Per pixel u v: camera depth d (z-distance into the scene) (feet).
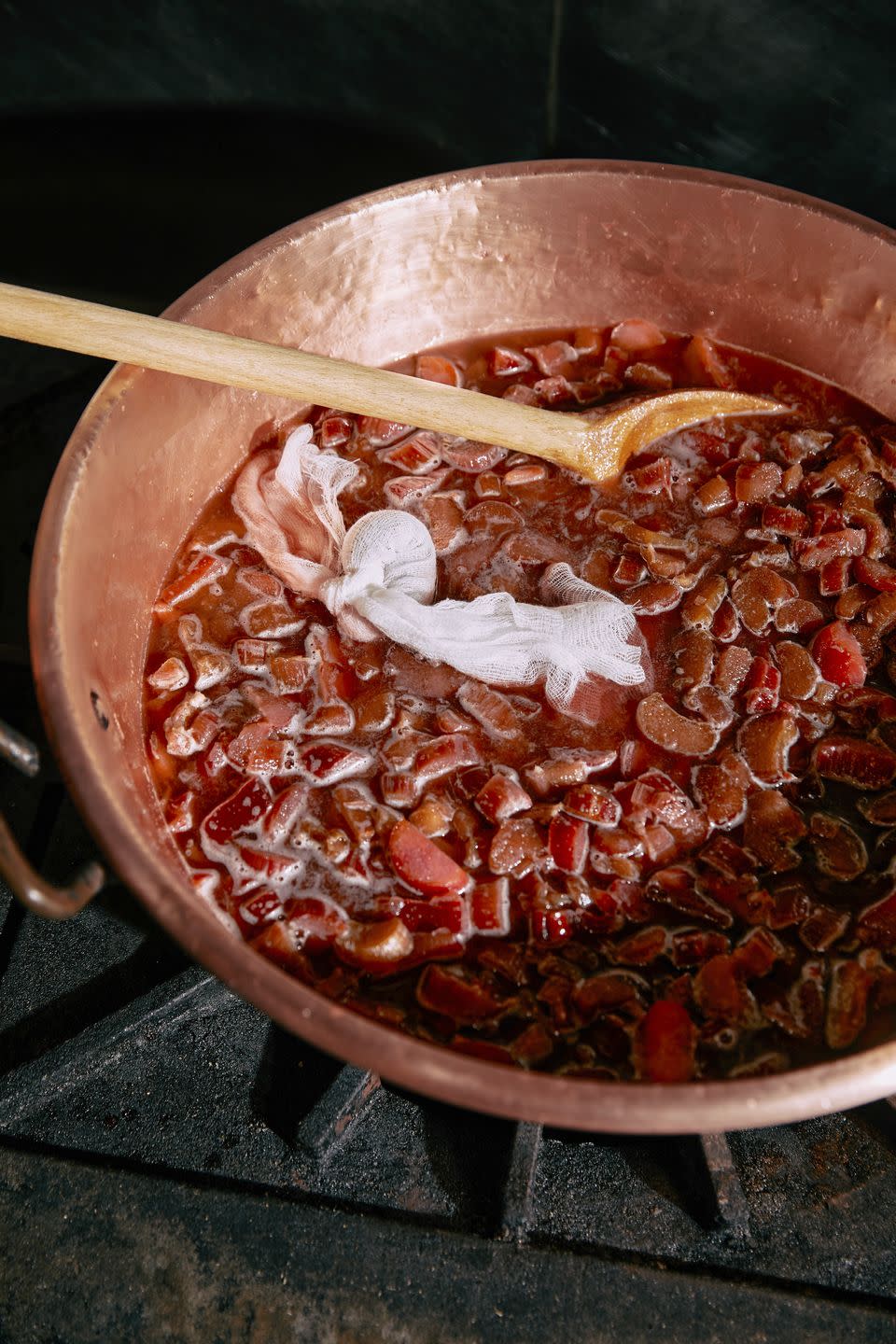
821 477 2.49
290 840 2.19
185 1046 2.26
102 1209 2.17
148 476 2.35
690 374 2.66
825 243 2.47
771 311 2.60
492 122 3.05
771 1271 2.12
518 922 2.15
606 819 2.20
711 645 2.35
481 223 2.55
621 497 2.52
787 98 2.82
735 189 2.47
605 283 2.64
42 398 2.96
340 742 2.27
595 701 2.30
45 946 2.34
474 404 2.40
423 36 2.92
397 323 2.64
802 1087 1.82
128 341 2.26
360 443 2.57
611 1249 2.14
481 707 2.28
